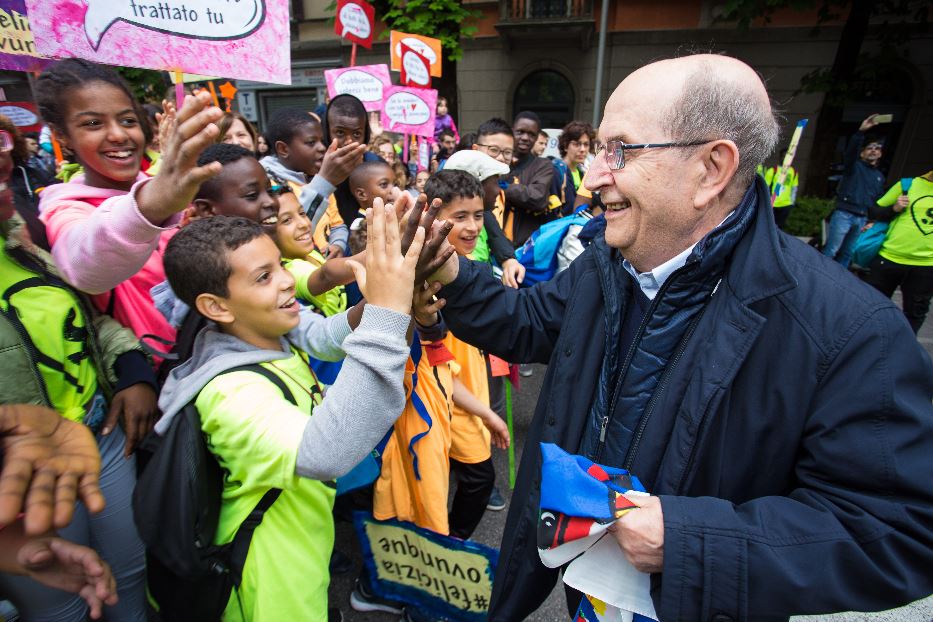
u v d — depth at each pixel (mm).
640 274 1046
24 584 1236
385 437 1692
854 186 5883
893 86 11234
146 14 1393
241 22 1483
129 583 1505
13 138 1820
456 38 10180
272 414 1061
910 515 766
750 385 885
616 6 11875
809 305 854
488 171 2729
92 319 1381
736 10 9039
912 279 4391
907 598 764
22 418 805
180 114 936
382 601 1881
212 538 1124
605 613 1040
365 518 1659
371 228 959
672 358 985
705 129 845
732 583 775
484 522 2432
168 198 1000
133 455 1505
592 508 832
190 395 1085
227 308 1156
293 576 1188
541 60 12711
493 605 1280
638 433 1011
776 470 893
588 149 4848
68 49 1334
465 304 1241
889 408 787
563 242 2627
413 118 4727
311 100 14828
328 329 1340
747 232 939
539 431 1273
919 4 10195
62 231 1238
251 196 1622
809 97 11250
